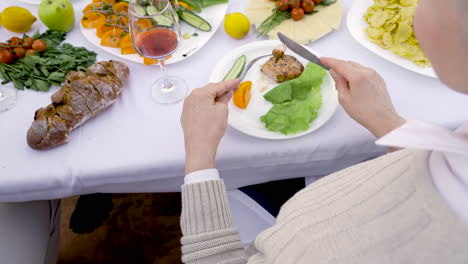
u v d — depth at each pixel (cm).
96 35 131
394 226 51
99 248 200
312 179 124
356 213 58
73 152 105
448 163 47
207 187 85
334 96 112
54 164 103
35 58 120
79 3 145
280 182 132
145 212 211
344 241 56
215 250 78
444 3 37
